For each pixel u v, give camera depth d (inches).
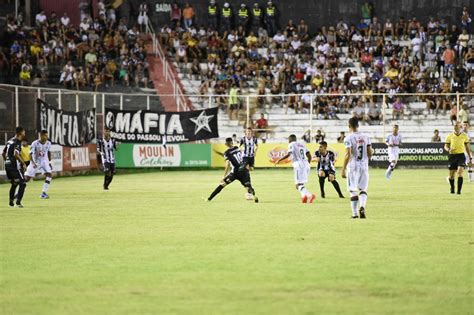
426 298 763.4
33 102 3154.5
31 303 752.3
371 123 3841.0
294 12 4569.4
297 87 4033.0
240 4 4532.5
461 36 4298.7
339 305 736.3
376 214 1540.4
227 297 770.8
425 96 3917.3
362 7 4566.9
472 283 831.7
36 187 2452.0
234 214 1560.0
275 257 999.6
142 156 3531.0
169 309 724.7
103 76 3914.9
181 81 4119.1
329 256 1005.2
